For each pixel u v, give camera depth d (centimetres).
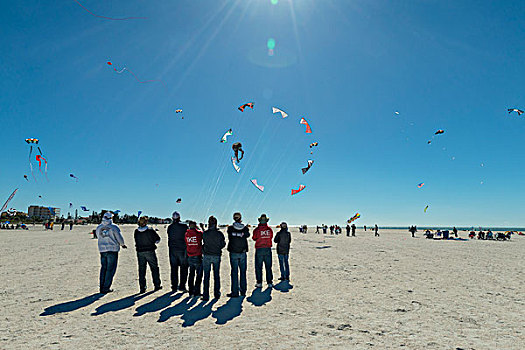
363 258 1481
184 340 442
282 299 691
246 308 619
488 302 655
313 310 602
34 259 1332
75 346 416
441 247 2217
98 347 413
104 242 742
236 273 724
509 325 507
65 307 612
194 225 743
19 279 884
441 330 483
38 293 723
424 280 906
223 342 434
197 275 735
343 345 422
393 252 1797
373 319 542
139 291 764
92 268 1098
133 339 445
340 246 2292
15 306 612
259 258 851
